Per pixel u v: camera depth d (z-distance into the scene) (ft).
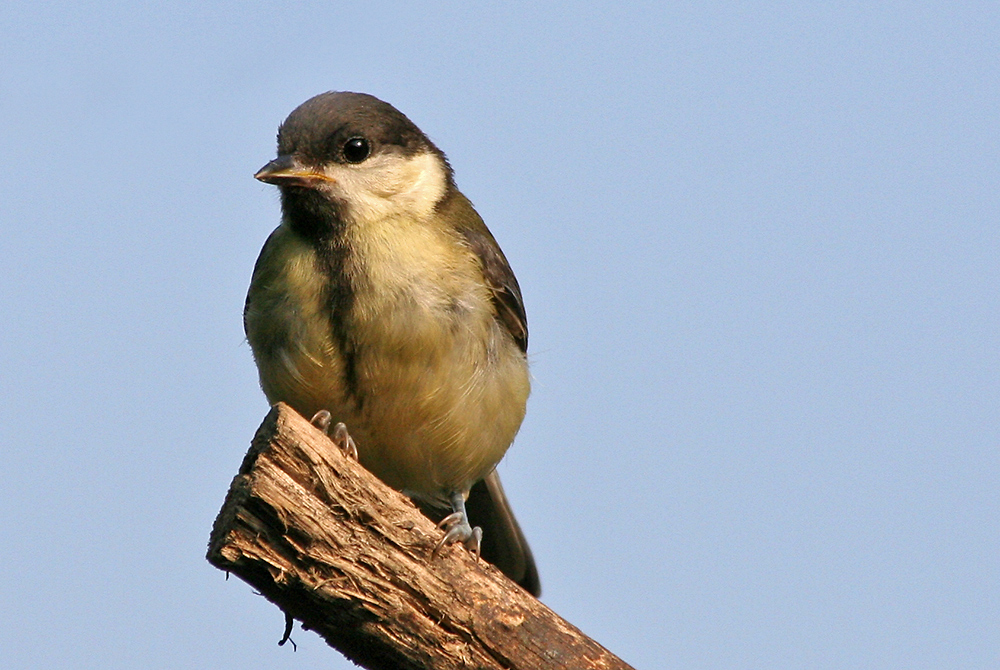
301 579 24.82
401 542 25.58
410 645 25.79
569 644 26.48
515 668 26.21
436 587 25.81
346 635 25.86
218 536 24.89
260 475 24.43
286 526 24.53
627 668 26.53
